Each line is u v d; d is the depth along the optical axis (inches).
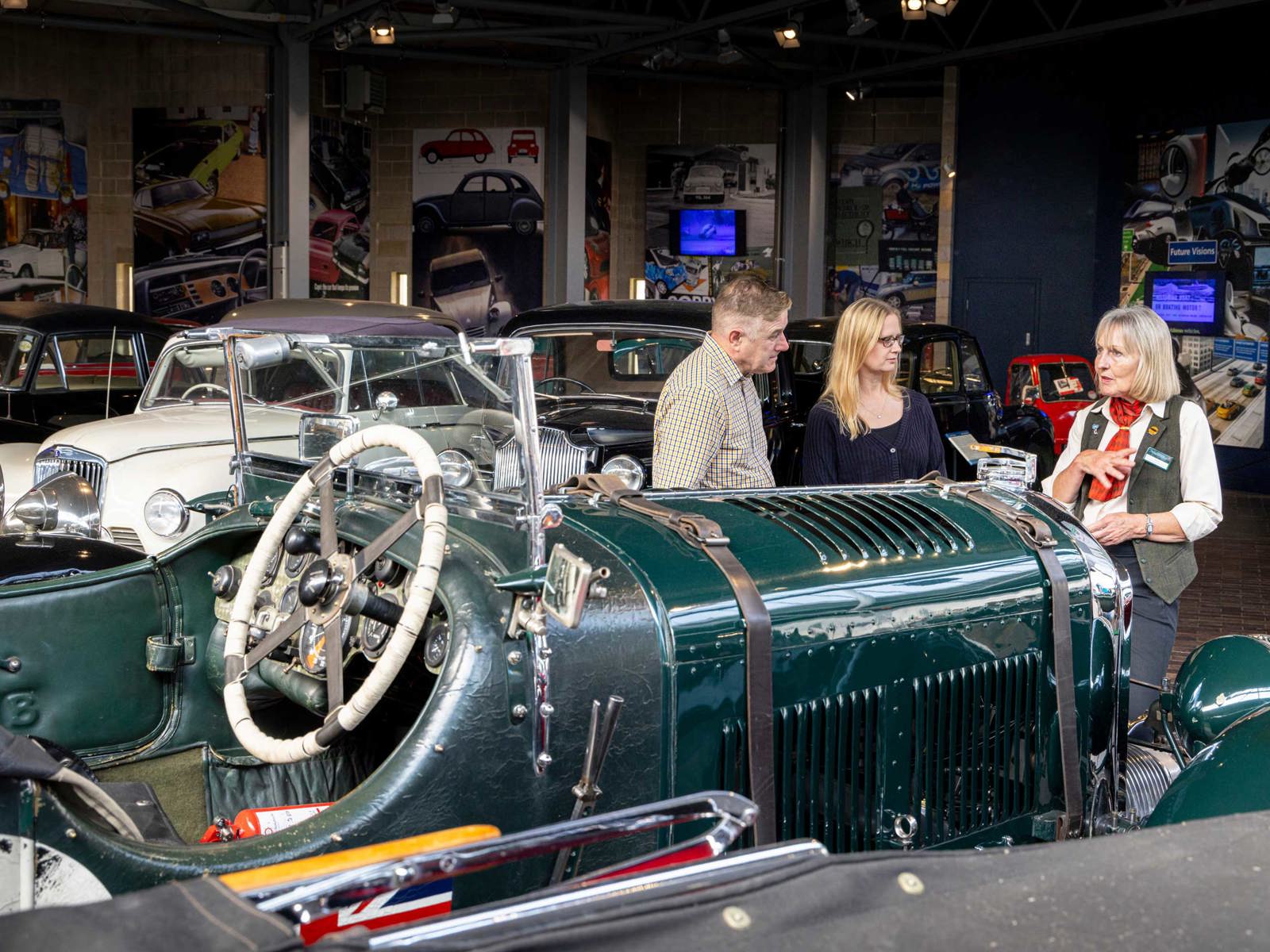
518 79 597.0
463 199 608.7
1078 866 42.1
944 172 586.6
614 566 79.5
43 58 556.7
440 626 77.3
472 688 69.8
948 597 93.4
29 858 61.3
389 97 610.9
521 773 71.6
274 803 104.4
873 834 90.4
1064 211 560.7
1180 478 124.6
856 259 666.8
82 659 97.2
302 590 79.7
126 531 210.8
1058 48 554.6
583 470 205.0
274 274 522.6
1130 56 531.5
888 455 140.8
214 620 103.0
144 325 321.1
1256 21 474.3
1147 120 526.9
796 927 38.0
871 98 655.1
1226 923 37.7
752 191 650.2
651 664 76.2
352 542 86.7
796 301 636.1
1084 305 558.9
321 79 578.9
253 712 104.1
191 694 102.6
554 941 36.9
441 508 75.9
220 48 553.0
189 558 101.3
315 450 101.3
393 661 73.1
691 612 78.2
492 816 70.8
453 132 606.5
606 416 241.6
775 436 279.3
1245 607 290.4
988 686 97.3
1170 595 123.6
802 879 40.7
